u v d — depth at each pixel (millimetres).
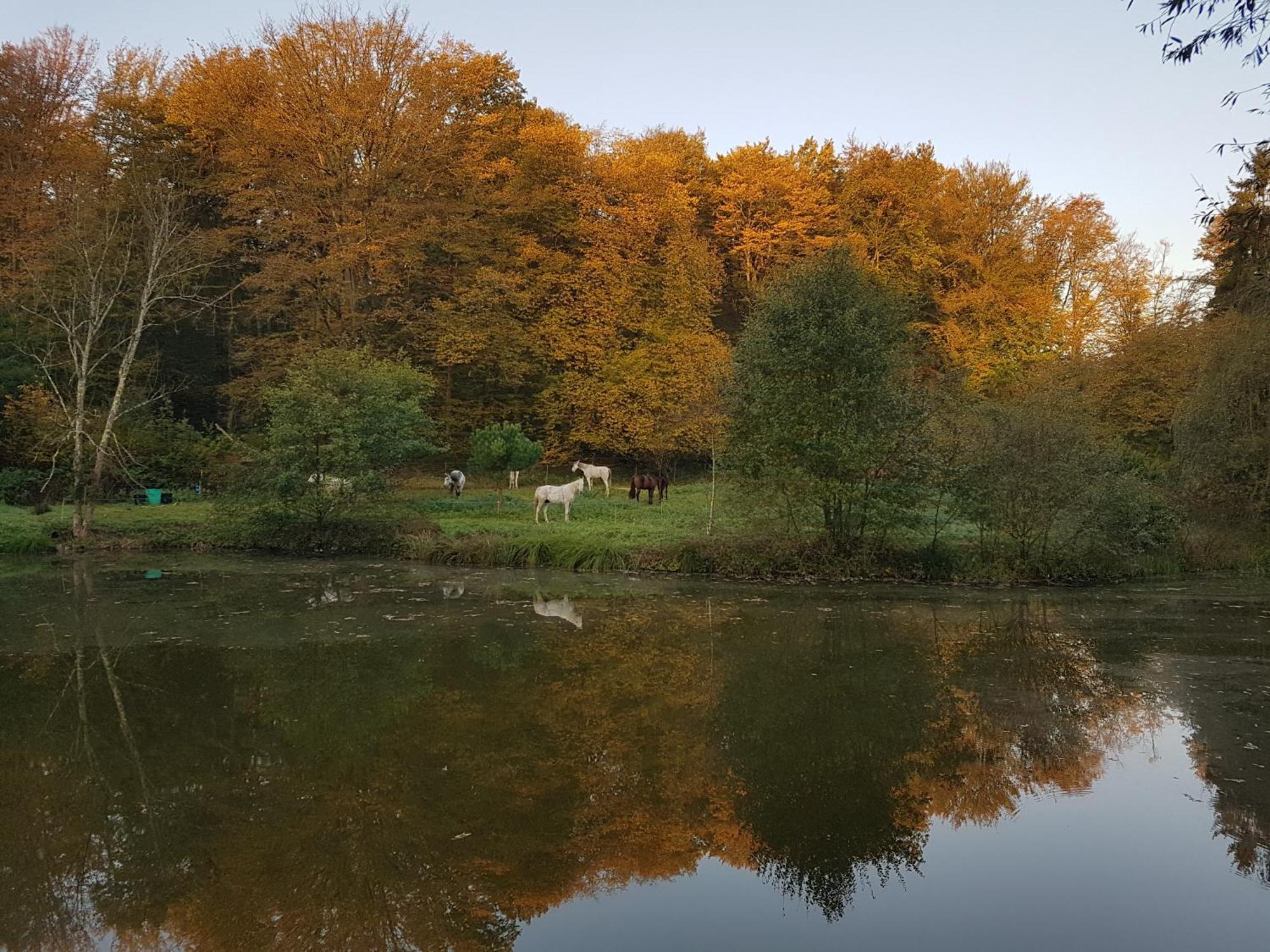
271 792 5715
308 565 16641
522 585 14500
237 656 9344
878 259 36156
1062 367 29328
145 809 5445
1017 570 15164
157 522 19672
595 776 6027
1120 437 23578
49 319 20375
